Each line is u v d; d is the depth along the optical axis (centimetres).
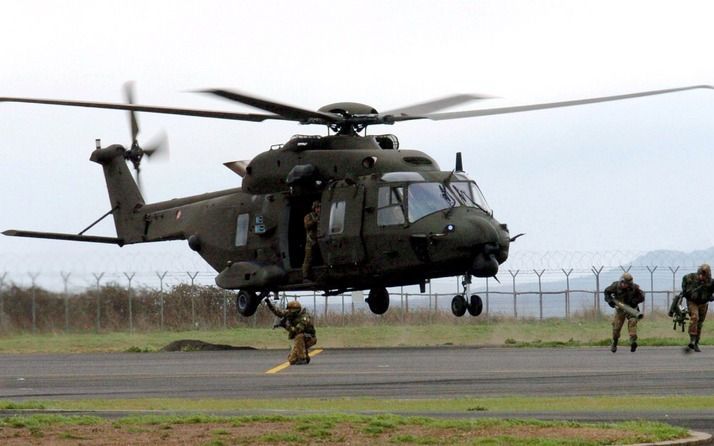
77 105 5403
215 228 6481
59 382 3975
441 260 5350
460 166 5662
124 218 7369
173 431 2425
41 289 8038
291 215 6000
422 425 2470
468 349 5362
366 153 5656
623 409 2853
